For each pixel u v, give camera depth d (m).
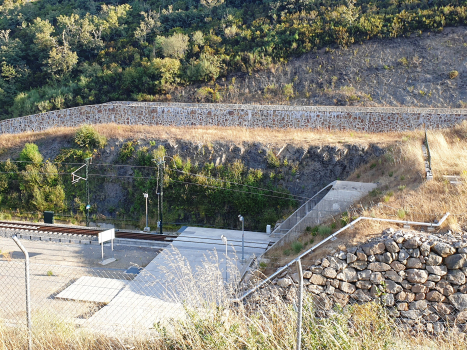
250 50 47.00
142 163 31.47
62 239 25.19
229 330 8.37
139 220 29.64
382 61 41.81
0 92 51.25
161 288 16.70
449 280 13.23
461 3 45.62
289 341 8.05
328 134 31.83
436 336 12.00
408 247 13.62
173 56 48.81
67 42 57.00
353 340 7.95
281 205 27.88
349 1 50.88
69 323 9.73
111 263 21.91
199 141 31.56
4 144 36.47
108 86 48.16
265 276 15.90
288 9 53.50
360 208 17.53
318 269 14.43
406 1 48.81
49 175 32.38
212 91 43.38
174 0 66.44
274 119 33.88
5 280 18.55
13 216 31.30
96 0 74.06
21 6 73.81
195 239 24.36
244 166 29.78
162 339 8.82
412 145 22.59
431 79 38.81
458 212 14.96
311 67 43.16
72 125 38.22
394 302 13.64
